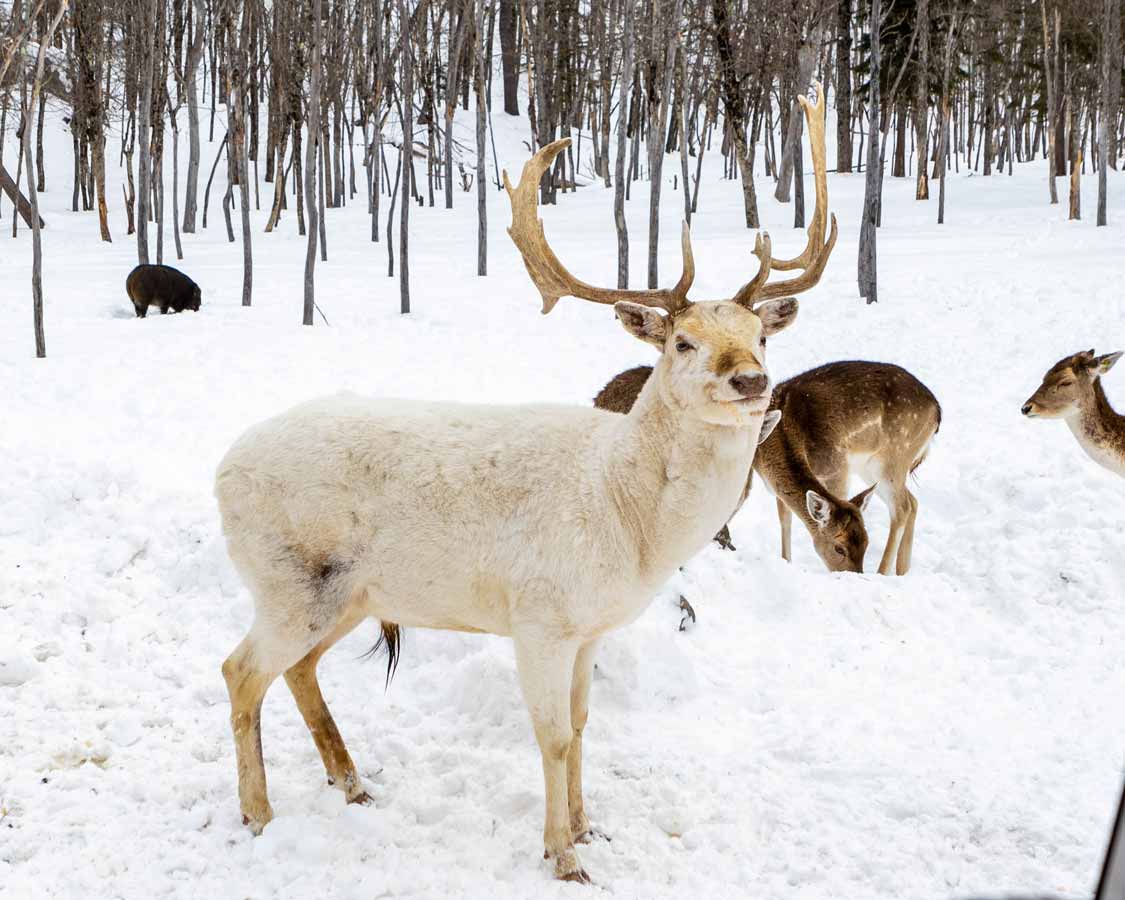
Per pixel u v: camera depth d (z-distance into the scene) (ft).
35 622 19.77
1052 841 13.76
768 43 103.45
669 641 18.89
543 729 13.44
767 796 15.24
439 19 109.29
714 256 70.69
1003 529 24.84
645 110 159.94
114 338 44.32
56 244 87.76
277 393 35.86
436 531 13.79
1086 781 15.16
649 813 15.05
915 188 117.08
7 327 46.44
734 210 104.47
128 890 13.07
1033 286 53.01
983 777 15.42
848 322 49.60
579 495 13.47
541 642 13.43
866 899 13.05
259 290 60.75
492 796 15.26
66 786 15.23
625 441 13.66
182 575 21.53
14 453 25.80
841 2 126.52
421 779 15.85
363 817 14.44
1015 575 22.57
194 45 96.48
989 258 64.69
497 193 125.59
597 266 67.36
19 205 96.22
